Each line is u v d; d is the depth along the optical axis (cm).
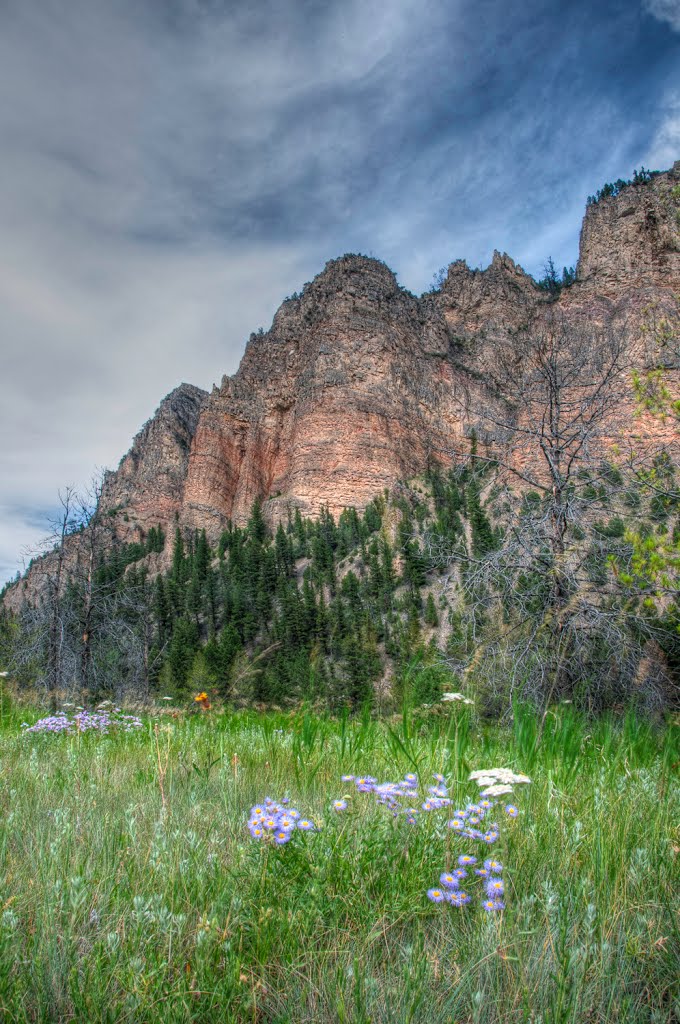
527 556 980
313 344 15925
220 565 10700
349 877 274
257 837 283
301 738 573
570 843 306
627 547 917
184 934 233
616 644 866
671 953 228
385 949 234
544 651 870
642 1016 204
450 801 322
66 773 481
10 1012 192
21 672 1459
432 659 855
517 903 256
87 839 326
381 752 523
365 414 14100
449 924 250
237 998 204
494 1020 202
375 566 6919
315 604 6412
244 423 15938
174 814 364
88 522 1695
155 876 274
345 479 13538
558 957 216
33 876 282
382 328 15450
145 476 17950
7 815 367
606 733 590
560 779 418
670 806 385
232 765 482
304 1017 202
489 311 16375
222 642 5172
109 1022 195
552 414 1076
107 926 232
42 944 221
